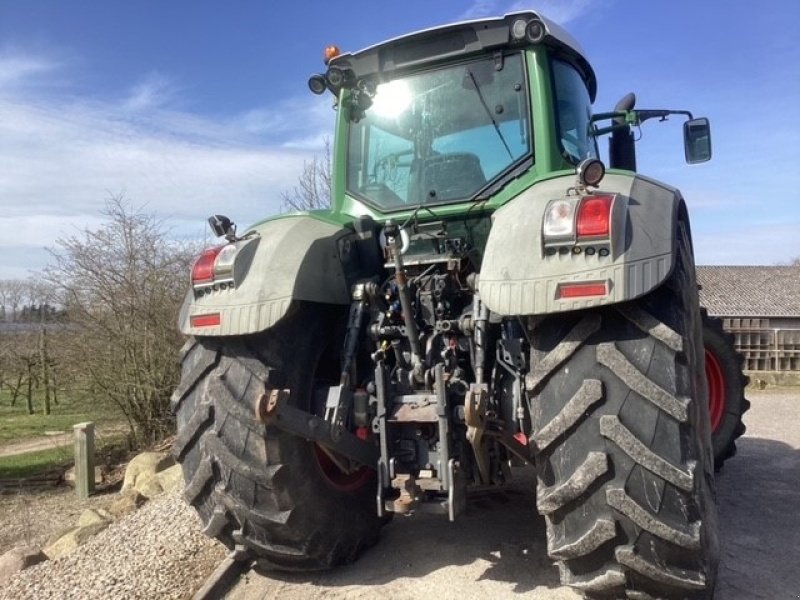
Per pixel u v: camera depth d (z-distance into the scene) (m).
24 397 21.20
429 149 3.79
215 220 3.32
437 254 3.54
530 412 2.87
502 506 4.41
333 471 3.61
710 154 4.88
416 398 3.24
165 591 3.72
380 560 3.66
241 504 3.14
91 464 10.52
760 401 10.56
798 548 3.75
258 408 2.91
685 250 2.85
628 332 2.60
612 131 4.79
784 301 31.67
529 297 2.60
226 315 3.13
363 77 3.97
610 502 2.52
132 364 13.03
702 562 2.55
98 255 13.06
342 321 3.60
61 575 4.30
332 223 3.57
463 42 3.71
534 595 3.16
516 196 3.16
